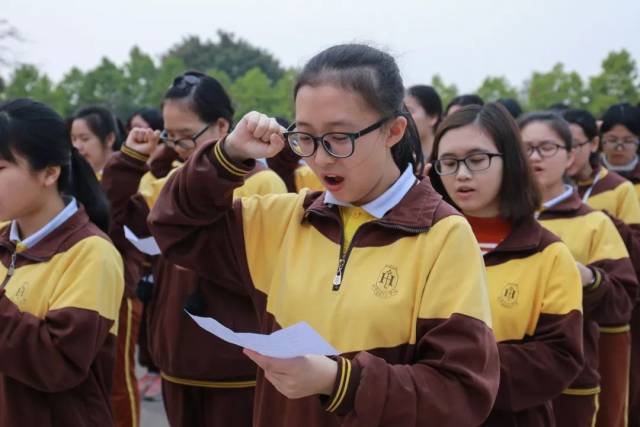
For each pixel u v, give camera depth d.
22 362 2.05
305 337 1.22
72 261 2.18
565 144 3.18
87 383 2.26
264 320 1.71
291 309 1.61
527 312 2.23
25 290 2.17
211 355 2.68
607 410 3.66
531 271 2.26
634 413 4.38
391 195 1.59
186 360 2.71
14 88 19.44
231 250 1.77
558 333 2.15
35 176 2.18
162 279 2.87
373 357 1.38
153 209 1.74
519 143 2.32
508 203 2.31
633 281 3.02
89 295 2.12
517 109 5.49
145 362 4.98
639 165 5.09
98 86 21.59
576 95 16.80
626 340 3.68
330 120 1.44
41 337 2.05
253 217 1.77
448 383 1.38
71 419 2.21
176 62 22.58
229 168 1.58
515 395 2.07
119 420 3.43
